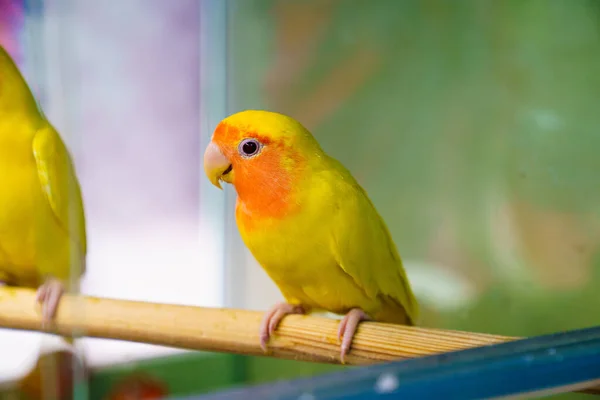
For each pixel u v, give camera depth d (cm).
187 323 49
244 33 71
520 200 67
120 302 49
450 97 69
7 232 51
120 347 67
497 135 68
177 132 69
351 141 71
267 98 72
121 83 66
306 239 49
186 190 70
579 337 42
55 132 51
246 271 72
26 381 52
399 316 53
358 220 49
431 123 70
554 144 66
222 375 70
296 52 71
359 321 48
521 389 40
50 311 50
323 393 39
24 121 51
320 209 48
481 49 68
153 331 49
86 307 50
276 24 71
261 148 48
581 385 41
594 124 65
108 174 66
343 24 71
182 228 70
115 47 65
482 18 68
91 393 65
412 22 70
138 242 68
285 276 50
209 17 70
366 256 49
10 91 51
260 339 49
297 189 49
